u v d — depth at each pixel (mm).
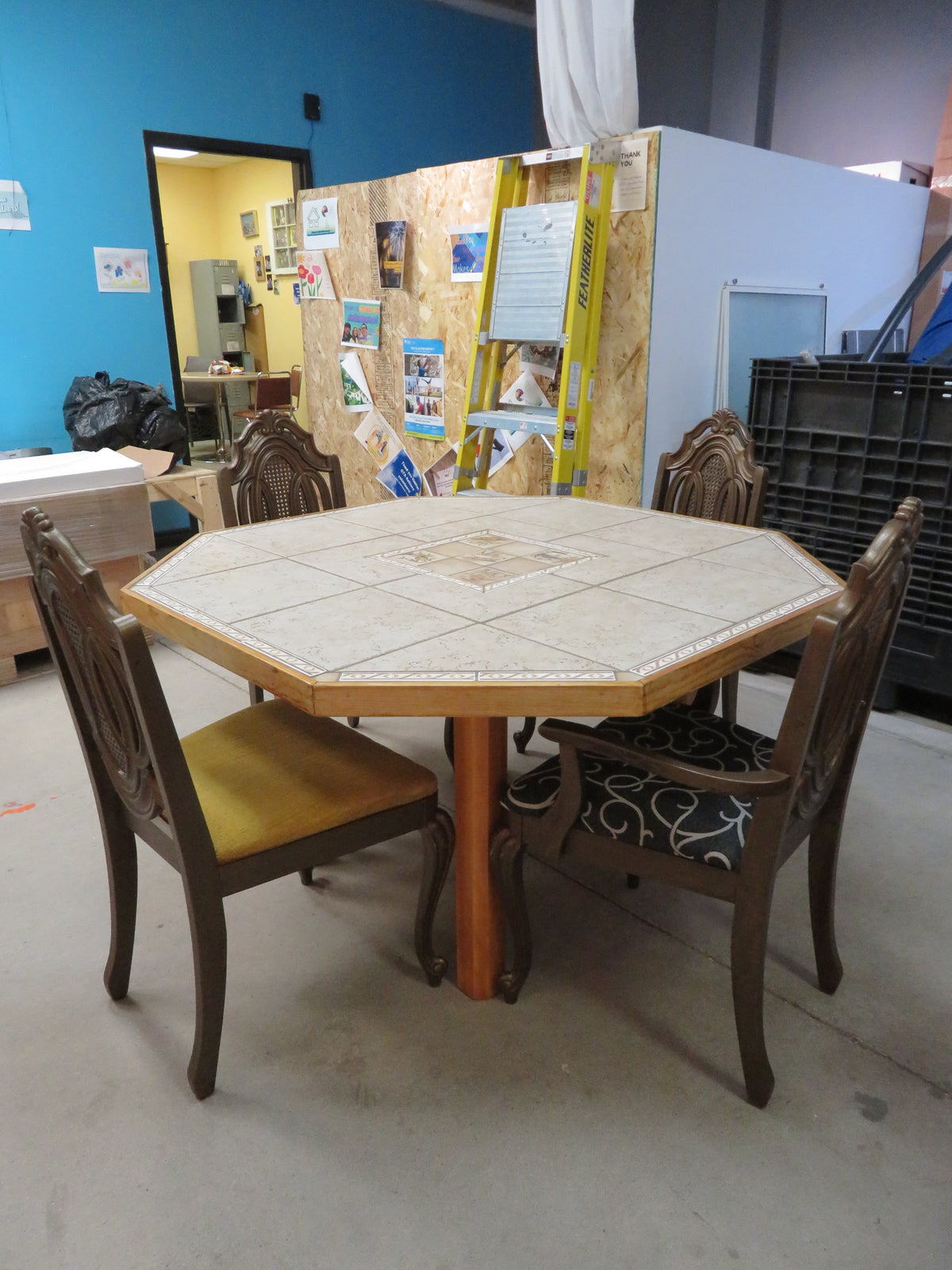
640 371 2861
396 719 2781
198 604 1495
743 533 1967
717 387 3115
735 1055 1497
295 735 1682
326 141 5105
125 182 4258
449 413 3637
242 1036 1556
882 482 2768
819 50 4676
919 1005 1607
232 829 1364
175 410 4352
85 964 1753
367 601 1494
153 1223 1228
